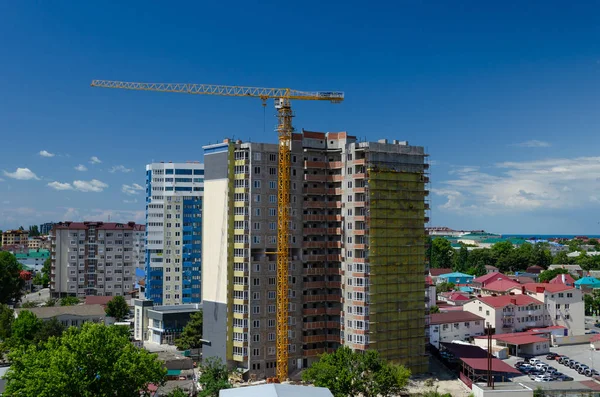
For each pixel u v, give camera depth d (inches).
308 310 7524.6
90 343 4672.7
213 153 7672.2
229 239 7357.3
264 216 7426.2
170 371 6914.4
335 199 7805.1
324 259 7657.5
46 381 4384.8
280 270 7367.1
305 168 7687.0
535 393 6294.3
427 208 7780.5
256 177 7396.7
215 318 7465.6
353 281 7327.8
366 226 7268.7
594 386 6628.9
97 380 4623.5
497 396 6048.2
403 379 5944.9
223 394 4515.3
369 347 7126.0
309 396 4466.0
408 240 7588.6
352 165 7500.0
